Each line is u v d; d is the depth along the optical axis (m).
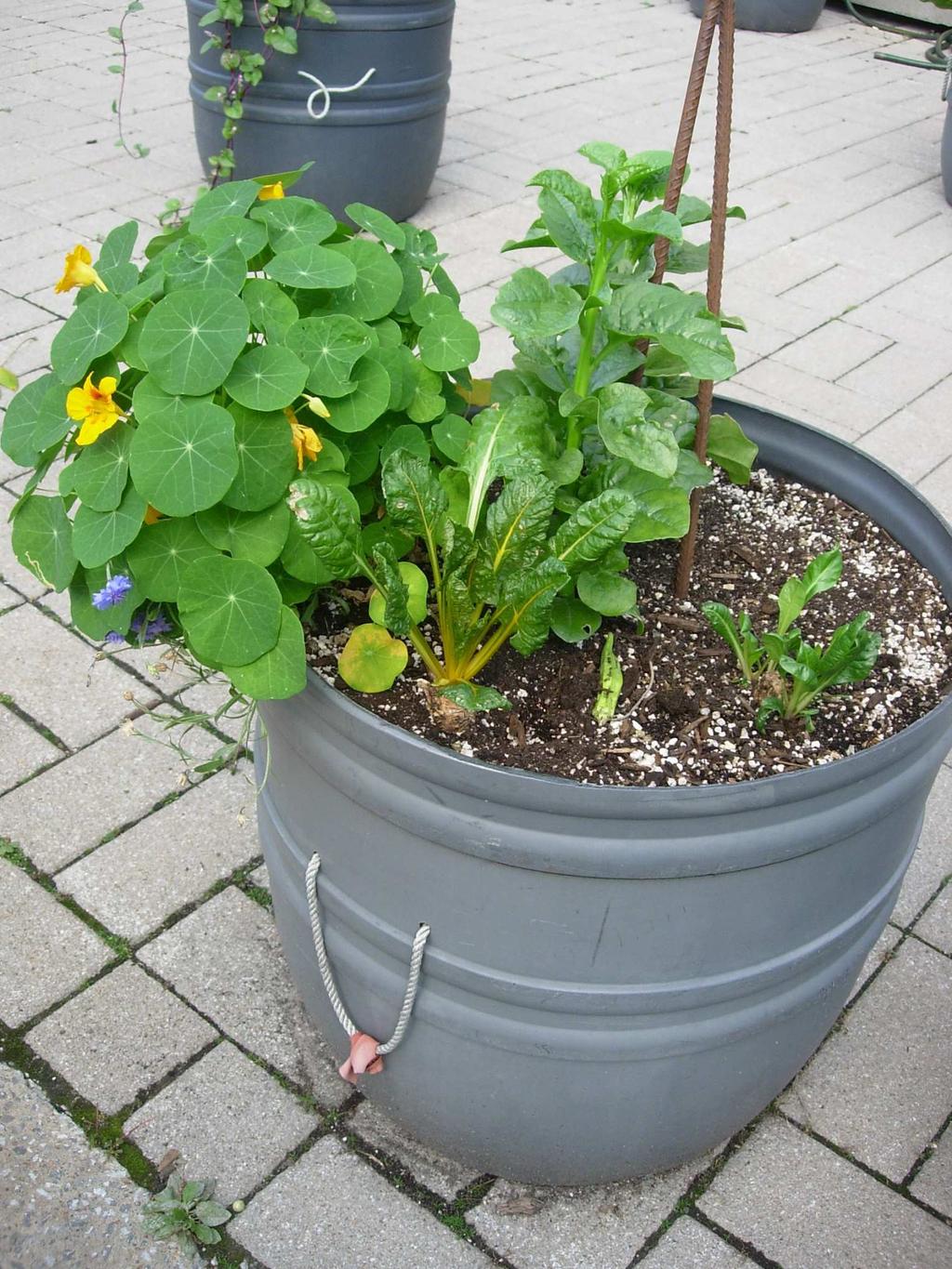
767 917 1.20
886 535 1.70
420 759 1.09
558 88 5.47
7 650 2.35
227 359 1.20
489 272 3.78
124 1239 1.50
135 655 2.36
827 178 4.76
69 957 1.82
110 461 1.24
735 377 3.38
